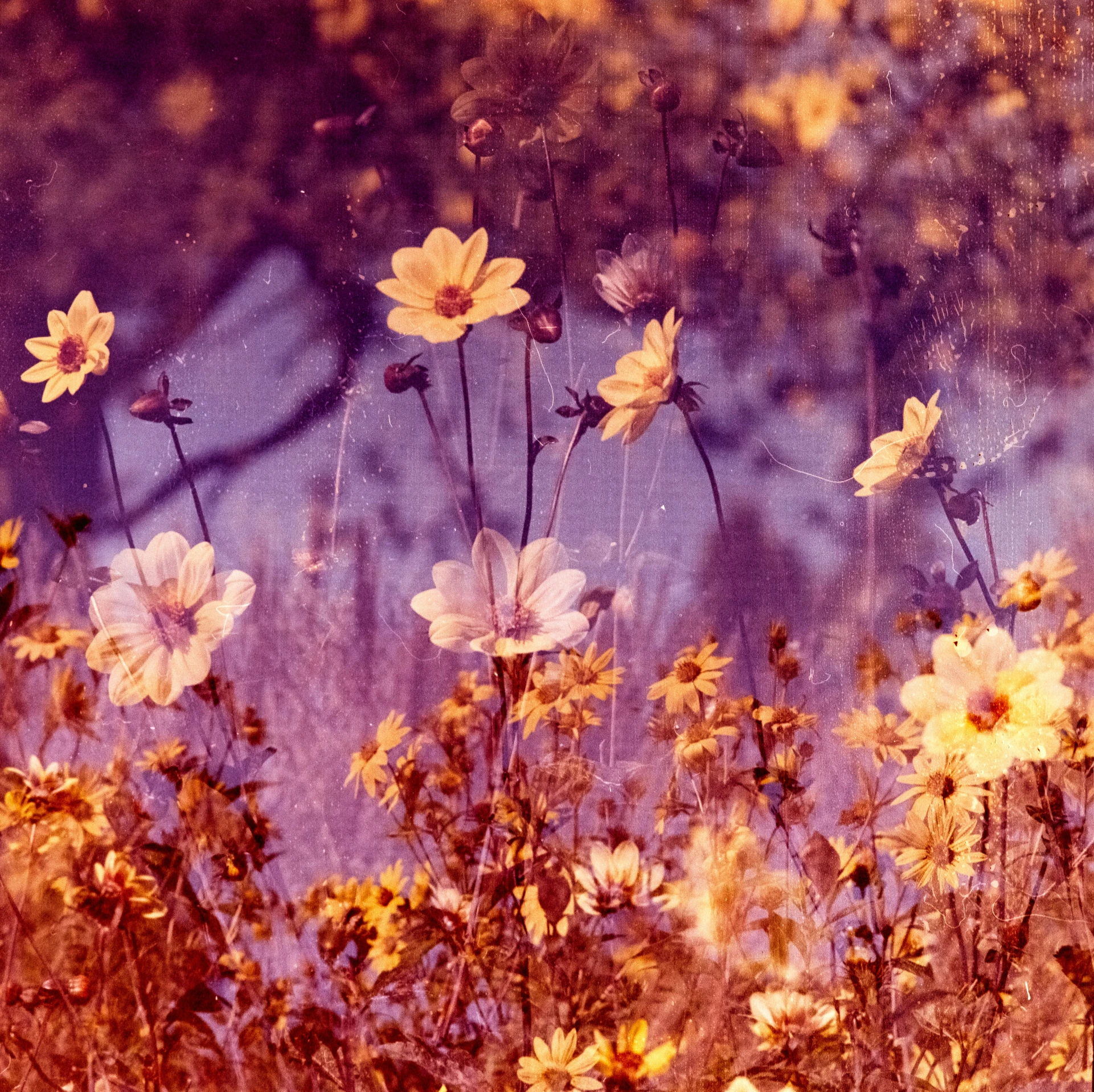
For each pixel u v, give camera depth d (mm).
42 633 2184
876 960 2229
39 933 2184
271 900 2195
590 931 2211
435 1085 2197
